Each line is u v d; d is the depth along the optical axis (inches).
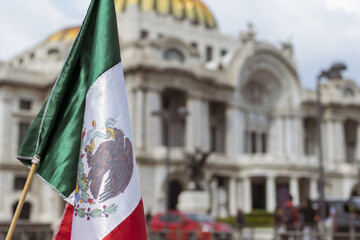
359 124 4045.3
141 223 259.3
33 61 3737.7
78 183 265.9
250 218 2672.2
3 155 3235.7
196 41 3727.9
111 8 280.5
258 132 3799.2
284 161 3270.2
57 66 3508.9
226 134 3348.9
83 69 285.6
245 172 3284.9
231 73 3425.2
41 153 272.1
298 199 3284.9
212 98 3284.9
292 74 3791.8
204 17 4047.7
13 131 3304.6
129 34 3425.2
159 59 3002.0
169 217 1409.9
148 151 2908.5
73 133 280.5
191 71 3090.6
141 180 2844.5
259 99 3865.7
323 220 1248.8
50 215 3196.4
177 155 2965.1
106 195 256.5
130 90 2962.6
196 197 2317.9
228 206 3250.5
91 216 255.8
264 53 3629.4
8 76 3304.6
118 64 276.1
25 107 3400.6
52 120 274.7
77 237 257.8
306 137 4033.0
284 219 1185.4
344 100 3932.1
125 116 271.7
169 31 3609.7
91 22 285.9
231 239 1326.3
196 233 1205.1
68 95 285.4
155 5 3794.3
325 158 3895.2
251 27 3592.5
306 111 3855.8
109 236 250.5
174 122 3230.8
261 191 3720.5
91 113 270.2
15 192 3223.4
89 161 264.5
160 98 3002.0
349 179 3718.0
